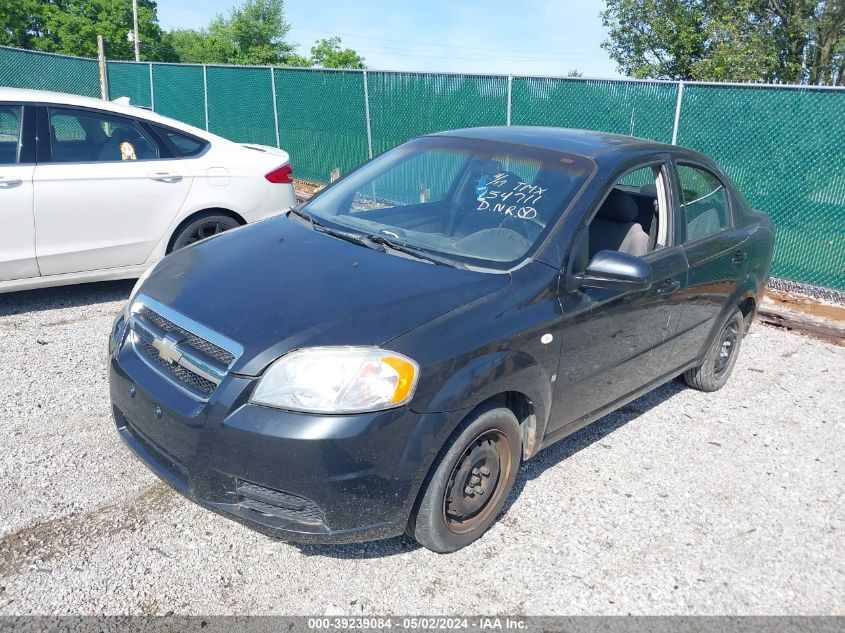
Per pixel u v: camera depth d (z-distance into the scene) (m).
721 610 2.86
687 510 3.51
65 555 2.91
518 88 8.88
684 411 4.62
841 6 22.08
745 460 4.03
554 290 3.16
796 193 7.08
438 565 3.01
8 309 5.68
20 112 5.23
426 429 2.66
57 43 44.09
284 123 12.18
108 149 5.56
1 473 3.41
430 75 9.72
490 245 3.34
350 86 10.83
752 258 4.70
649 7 25.98
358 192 4.09
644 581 2.99
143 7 47.88
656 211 3.98
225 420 2.58
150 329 2.99
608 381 3.65
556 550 3.15
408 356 2.64
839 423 4.55
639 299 3.62
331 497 2.55
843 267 6.89
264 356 2.61
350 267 3.14
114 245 5.57
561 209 3.39
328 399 2.54
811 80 23.34
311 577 2.89
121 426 3.14
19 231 5.16
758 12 23.67
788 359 5.62
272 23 62.59
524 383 3.02
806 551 3.26
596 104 8.30
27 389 4.29
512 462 3.17
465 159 3.92
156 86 14.80
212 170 5.94
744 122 7.27
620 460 3.95
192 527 3.14
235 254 3.37
